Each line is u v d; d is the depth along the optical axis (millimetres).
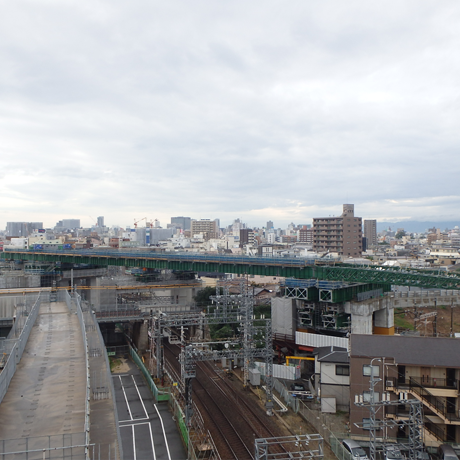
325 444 43469
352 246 173250
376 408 43938
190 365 50062
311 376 64875
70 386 35531
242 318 70188
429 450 41250
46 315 64875
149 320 83188
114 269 163875
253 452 42031
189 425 47250
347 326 73750
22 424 28641
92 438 28750
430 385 43500
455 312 104062
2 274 128375
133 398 57406
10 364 36469
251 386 62656
